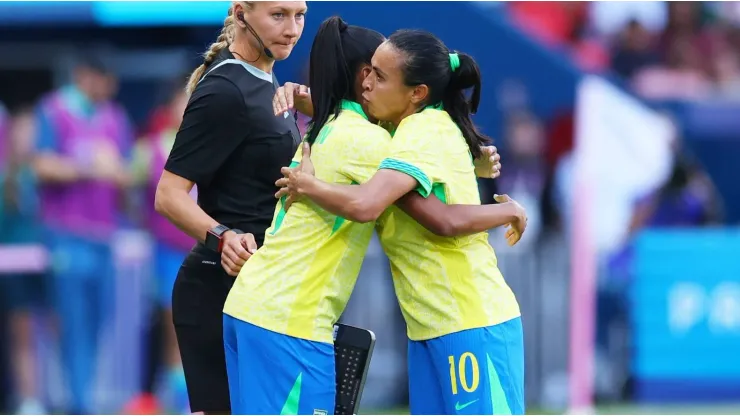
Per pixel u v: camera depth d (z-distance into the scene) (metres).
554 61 31.06
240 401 14.14
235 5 15.27
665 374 30.50
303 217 13.94
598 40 37.59
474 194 14.40
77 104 28.59
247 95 15.02
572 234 29.03
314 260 13.90
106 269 28.47
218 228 14.66
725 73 37.66
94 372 28.38
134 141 31.97
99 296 28.44
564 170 31.44
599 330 30.53
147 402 28.33
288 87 15.30
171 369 28.55
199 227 14.73
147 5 29.16
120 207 28.97
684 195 31.98
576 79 31.20
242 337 14.02
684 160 32.22
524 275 28.69
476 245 14.38
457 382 14.06
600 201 30.73
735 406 29.70
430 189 13.67
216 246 14.62
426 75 14.00
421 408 14.51
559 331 28.72
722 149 38.03
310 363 13.83
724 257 30.69
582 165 30.39
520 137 31.31
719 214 34.12
